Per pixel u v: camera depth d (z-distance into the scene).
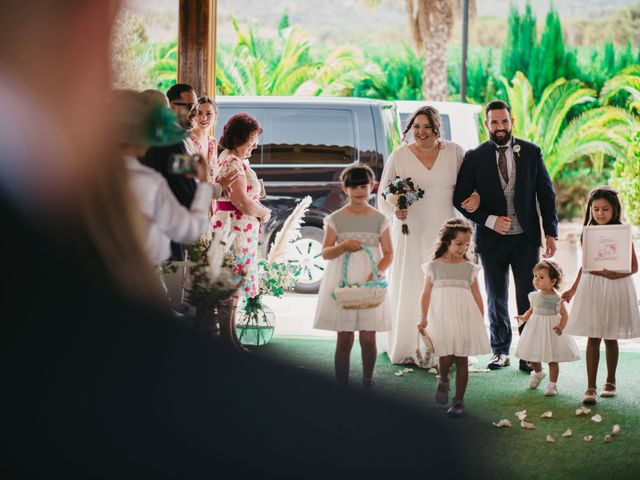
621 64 21.23
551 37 21.08
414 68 22.36
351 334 5.95
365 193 5.96
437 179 7.02
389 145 10.45
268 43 20.80
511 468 4.59
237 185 6.86
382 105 10.52
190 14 7.81
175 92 6.90
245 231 6.96
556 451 4.90
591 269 6.04
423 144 7.04
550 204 6.96
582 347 7.75
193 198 3.57
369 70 20.52
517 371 6.92
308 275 10.38
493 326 7.05
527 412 5.71
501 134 6.93
